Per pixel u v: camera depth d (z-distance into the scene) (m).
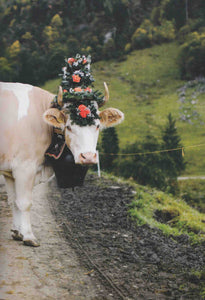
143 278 4.23
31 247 4.57
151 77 51.28
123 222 6.47
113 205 7.52
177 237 6.48
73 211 6.82
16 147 4.34
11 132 4.32
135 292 3.84
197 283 4.29
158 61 56.34
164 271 4.57
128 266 4.54
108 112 4.43
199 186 19.67
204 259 5.39
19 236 4.64
